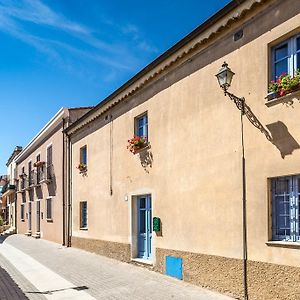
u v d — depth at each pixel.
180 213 9.92
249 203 7.75
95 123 16.25
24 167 33.12
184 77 10.08
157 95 11.32
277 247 7.10
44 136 25.31
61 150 20.89
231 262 8.12
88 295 8.95
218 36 8.87
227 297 8.05
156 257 10.98
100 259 14.06
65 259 14.70
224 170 8.48
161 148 10.97
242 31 8.23
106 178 14.83
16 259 15.68
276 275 7.08
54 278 11.14
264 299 7.29
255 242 7.56
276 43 7.57
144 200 12.35
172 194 10.31
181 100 10.16
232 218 8.16
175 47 10.04
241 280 7.84
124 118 13.49
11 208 39.00
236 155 8.16
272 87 7.31
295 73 7.13
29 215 29.69
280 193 7.31
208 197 8.91
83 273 11.60
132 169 12.70
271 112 7.40
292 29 7.10
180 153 10.06
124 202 13.21
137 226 12.70
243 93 8.09
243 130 8.02
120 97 13.52
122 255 13.23
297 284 6.69
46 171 24.00
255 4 7.73
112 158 14.35
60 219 20.72
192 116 9.66
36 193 27.30
